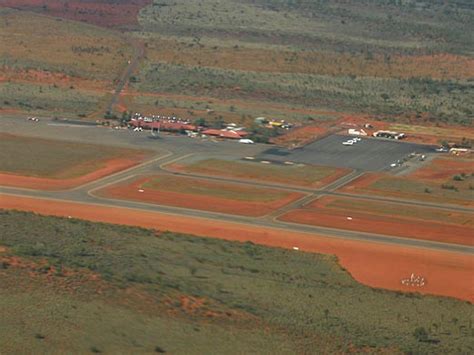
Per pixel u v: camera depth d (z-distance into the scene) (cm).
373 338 18412
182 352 16912
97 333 17112
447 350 18362
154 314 18225
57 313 17525
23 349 16262
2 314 17250
